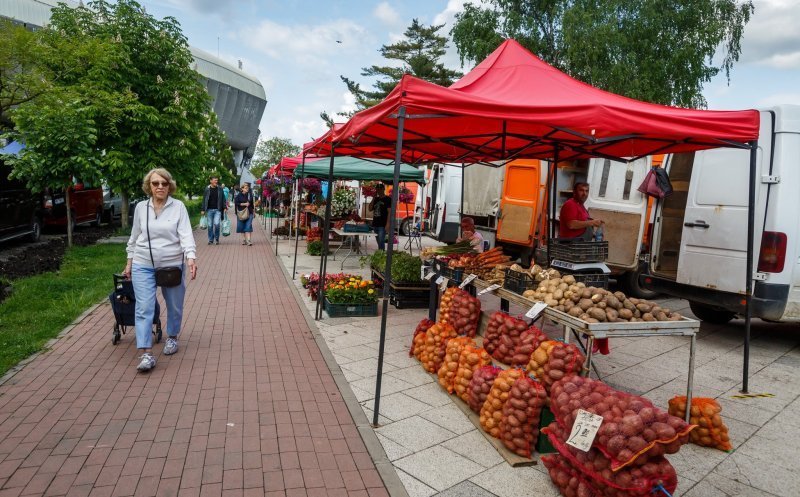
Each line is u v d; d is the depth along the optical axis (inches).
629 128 161.8
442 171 552.7
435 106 154.0
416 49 1633.9
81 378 181.9
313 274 342.6
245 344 229.5
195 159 617.0
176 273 193.2
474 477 128.6
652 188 279.9
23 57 475.5
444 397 178.2
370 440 145.6
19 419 149.9
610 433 106.7
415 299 311.3
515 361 165.2
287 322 271.3
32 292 299.6
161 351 214.4
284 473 127.0
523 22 807.7
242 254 539.2
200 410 159.9
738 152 235.1
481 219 462.0
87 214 685.3
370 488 122.5
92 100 497.7
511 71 201.0
